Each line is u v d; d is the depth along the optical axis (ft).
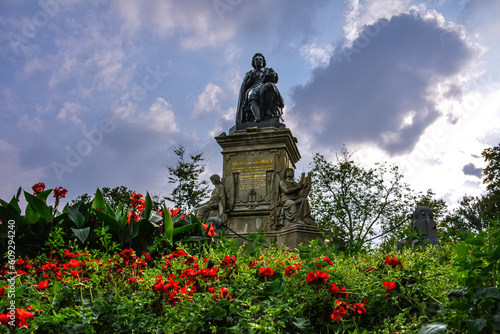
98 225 20.98
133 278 14.89
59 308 13.30
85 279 14.51
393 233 91.45
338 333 11.98
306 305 13.85
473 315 10.66
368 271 17.15
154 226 20.95
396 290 14.49
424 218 33.58
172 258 17.13
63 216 20.40
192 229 22.77
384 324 12.35
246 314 12.09
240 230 47.01
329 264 14.75
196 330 12.34
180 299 12.79
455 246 12.42
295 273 15.10
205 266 15.78
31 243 19.81
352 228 104.58
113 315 12.95
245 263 16.80
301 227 43.75
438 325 10.71
